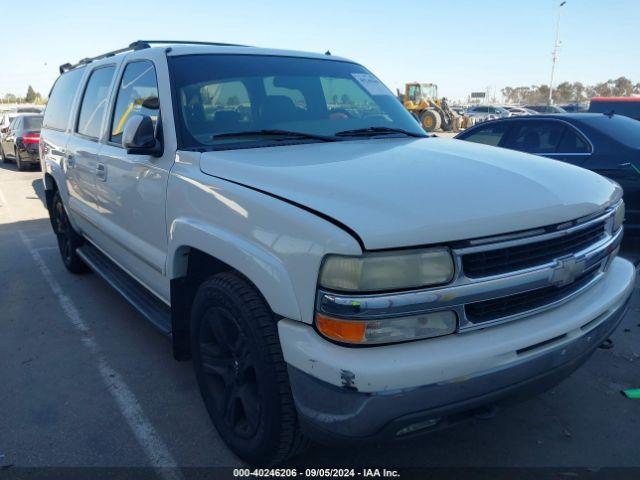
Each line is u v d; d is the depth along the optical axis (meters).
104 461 2.77
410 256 1.97
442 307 2.02
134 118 3.09
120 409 3.24
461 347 2.04
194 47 3.55
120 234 3.84
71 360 3.87
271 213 2.23
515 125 6.85
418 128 3.80
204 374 2.90
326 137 3.24
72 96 5.27
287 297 2.12
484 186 2.30
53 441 2.94
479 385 2.06
